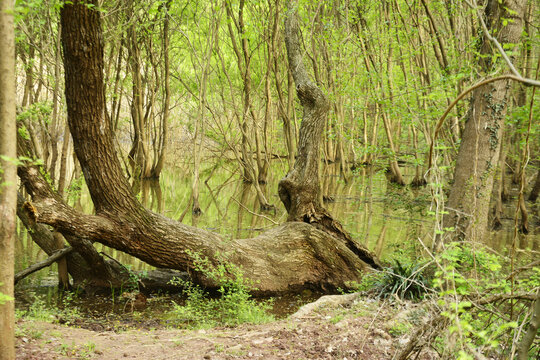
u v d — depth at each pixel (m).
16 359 3.93
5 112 2.71
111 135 6.97
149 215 7.58
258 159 22.06
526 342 2.82
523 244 11.12
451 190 6.38
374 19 14.94
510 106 8.46
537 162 16.94
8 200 2.83
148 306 7.47
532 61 11.30
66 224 6.82
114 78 21.11
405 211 15.41
